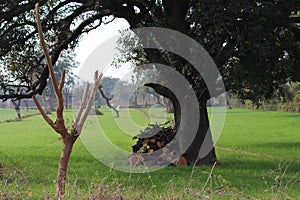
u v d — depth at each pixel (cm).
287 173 1286
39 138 2841
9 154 1933
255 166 1446
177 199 619
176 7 1462
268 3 1231
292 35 1537
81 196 617
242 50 1258
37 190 902
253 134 2933
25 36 1541
